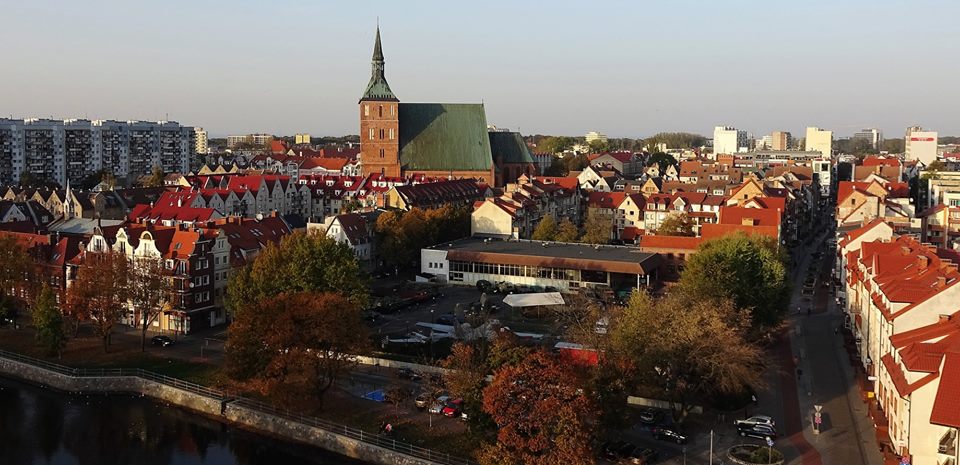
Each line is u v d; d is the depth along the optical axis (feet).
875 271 426.92
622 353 356.18
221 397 420.36
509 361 339.36
